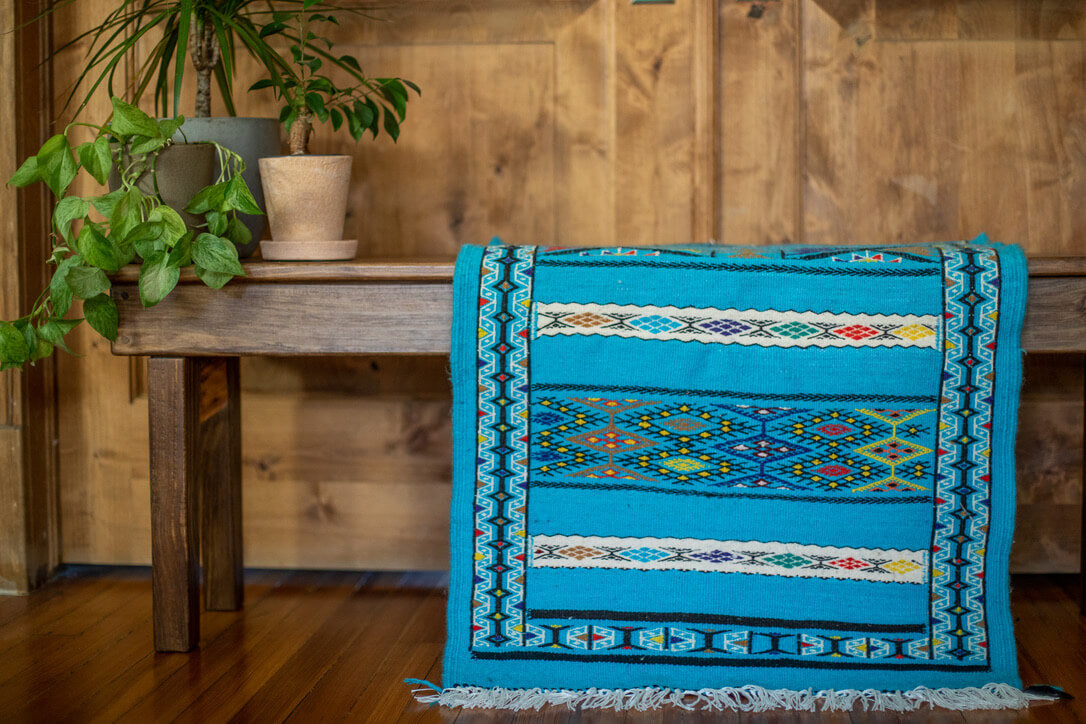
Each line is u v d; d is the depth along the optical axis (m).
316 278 1.40
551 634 1.35
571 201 1.85
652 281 1.33
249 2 1.65
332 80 1.85
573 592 1.34
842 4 1.79
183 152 1.43
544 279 1.34
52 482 1.89
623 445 1.34
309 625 1.63
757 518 1.33
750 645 1.34
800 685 1.33
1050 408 1.83
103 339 1.89
